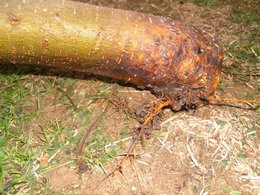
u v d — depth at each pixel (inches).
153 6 29.6
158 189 17.5
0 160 18.3
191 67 18.4
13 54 17.4
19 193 17.6
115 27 17.6
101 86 22.7
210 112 20.7
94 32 17.3
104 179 18.0
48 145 19.6
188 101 19.4
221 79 22.8
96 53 17.8
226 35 26.3
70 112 21.3
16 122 20.9
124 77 19.3
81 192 17.5
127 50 17.8
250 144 19.2
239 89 22.2
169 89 19.1
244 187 17.4
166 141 19.4
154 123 19.6
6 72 23.7
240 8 28.9
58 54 17.6
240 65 23.7
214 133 19.6
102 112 21.2
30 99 22.2
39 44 17.1
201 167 18.2
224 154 18.7
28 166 18.7
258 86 22.4
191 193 17.3
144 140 19.4
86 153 19.0
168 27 18.2
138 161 18.6
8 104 21.9
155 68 18.2
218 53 19.1
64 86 22.9
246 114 20.7
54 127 20.4
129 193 17.4
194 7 29.3
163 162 18.5
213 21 27.7
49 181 18.0
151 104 19.7
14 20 16.4
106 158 18.8
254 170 18.1
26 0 16.9
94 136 19.8
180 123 20.0
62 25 17.0
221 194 17.2
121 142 19.5
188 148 18.9
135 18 18.1
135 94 22.0
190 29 18.8
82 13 17.4
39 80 23.2
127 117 20.7
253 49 24.8
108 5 29.9
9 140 20.0
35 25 16.7
